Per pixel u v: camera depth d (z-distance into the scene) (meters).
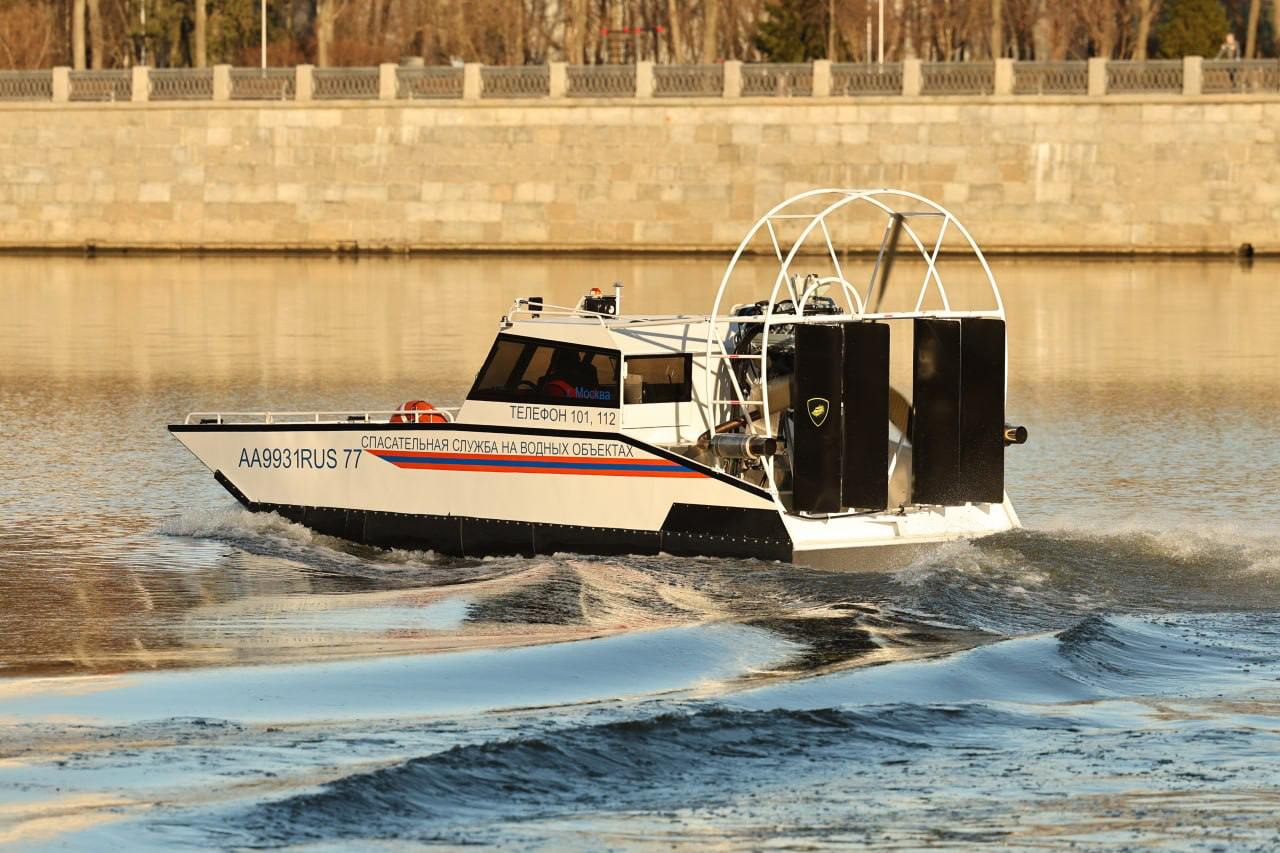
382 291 161.62
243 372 101.19
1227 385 96.00
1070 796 29.70
